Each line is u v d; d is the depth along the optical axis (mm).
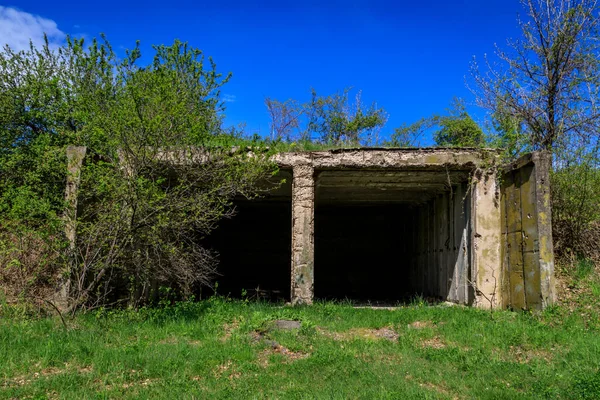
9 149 12664
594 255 11242
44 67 14086
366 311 9922
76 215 9031
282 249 19203
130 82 8766
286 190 14539
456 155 11078
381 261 19531
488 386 5867
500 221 11055
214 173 9484
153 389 5656
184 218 9109
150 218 8688
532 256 9617
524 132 12945
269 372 6344
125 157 8664
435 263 14398
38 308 8734
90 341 7215
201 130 9266
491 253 10977
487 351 7258
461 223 12023
